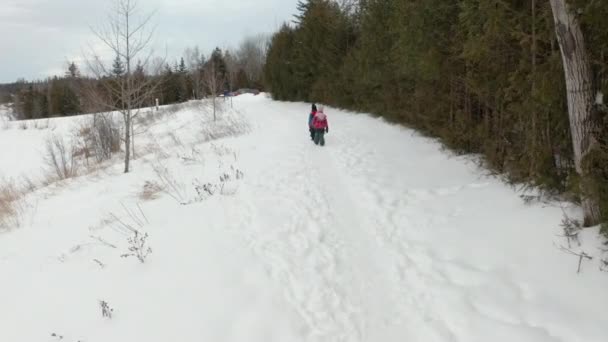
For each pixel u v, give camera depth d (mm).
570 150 4523
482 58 6051
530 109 4801
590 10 3469
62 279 4742
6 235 7520
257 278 4277
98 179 12109
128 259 4945
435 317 3490
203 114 28359
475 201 5605
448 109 9352
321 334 3400
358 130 14016
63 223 7625
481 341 3086
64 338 3520
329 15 26875
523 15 5027
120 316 3756
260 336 3367
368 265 4504
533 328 3078
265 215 6117
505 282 3672
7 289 4730
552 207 4508
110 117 20547
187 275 4363
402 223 5445
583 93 3604
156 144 17969
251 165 9484
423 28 8281
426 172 7625
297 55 31312
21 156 24984
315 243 5117
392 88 14211
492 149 6605
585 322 2986
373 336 3354
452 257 4344
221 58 61125
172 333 3428
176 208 6797
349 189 7254
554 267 3627
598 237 3609
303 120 19281
